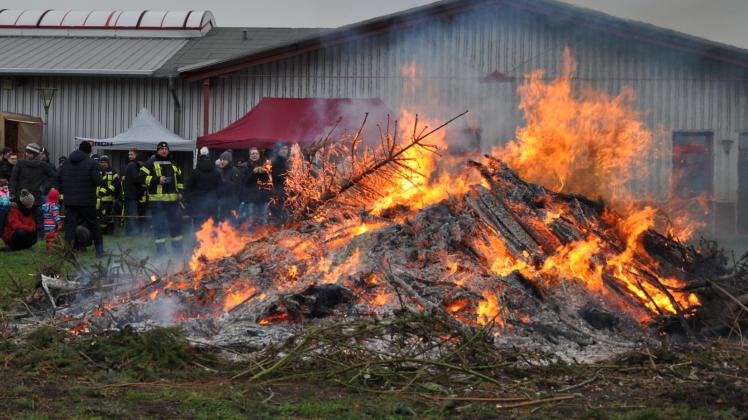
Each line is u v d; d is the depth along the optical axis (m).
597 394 6.41
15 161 19.56
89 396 6.11
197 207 16.86
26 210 16.55
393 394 6.24
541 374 6.89
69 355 7.05
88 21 33.59
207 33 34.16
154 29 33.25
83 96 28.34
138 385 6.39
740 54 25.50
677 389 6.40
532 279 9.05
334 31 26.64
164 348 7.10
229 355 7.38
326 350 7.23
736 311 8.54
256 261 9.90
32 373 6.67
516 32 26.42
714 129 26.09
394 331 7.60
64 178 15.12
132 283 9.95
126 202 19.11
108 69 27.56
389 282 8.94
